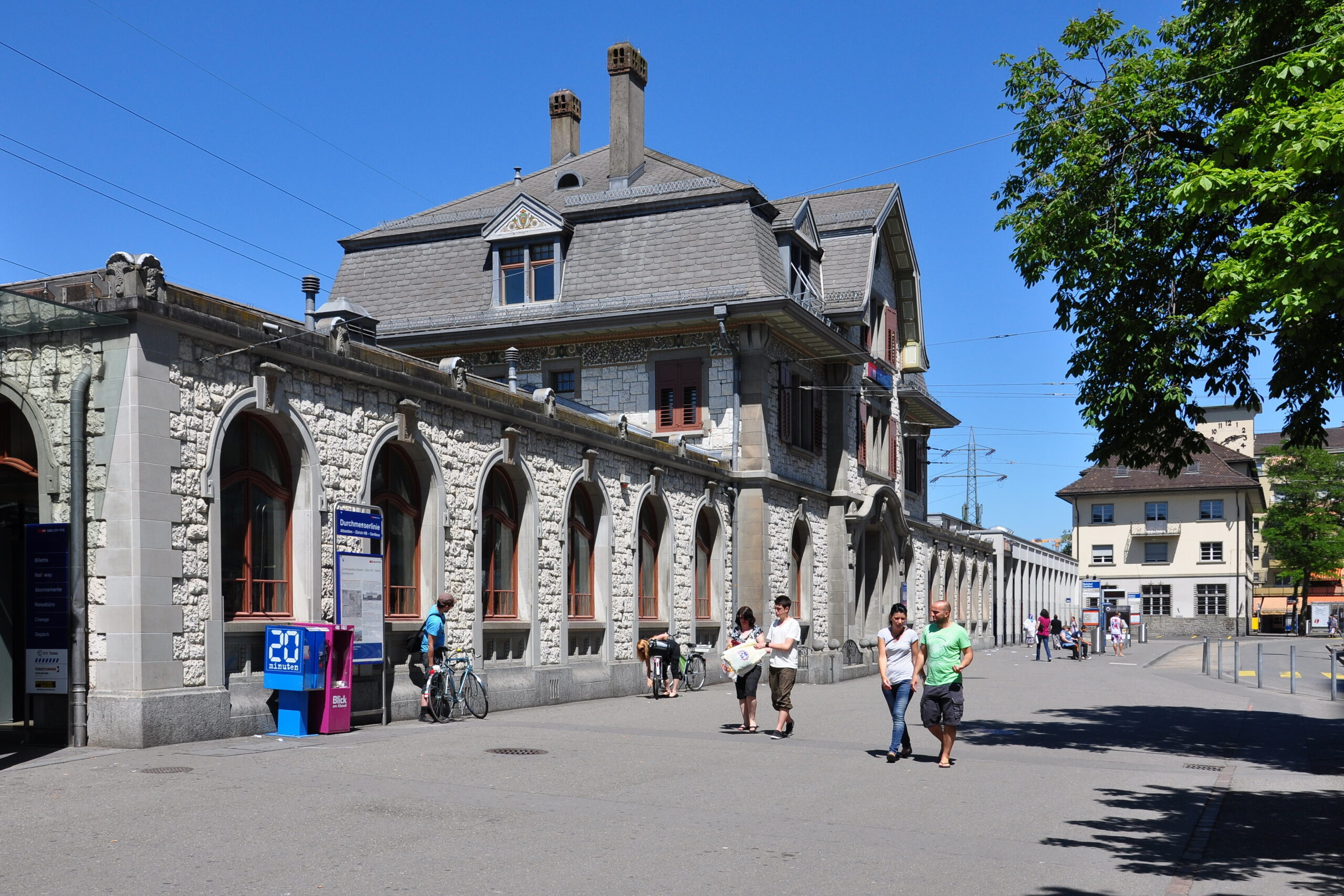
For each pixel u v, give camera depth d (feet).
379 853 27.20
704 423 94.12
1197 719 66.95
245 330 47.14
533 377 98.73
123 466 42.73
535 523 68.49
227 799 32.89
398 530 58.23
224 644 46.52
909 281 129.70
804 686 95.96
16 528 47.83
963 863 28.07
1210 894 25.59
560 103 120.78
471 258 102.53
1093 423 52.13
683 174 102.73
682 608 85.97
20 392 44.65
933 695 44.93
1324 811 35.83
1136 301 51.34
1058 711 70.95
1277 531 290.15
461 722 56.03
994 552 195.00
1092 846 30.53
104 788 34.32
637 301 94.48
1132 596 266.57
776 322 94.48
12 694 47.78
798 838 30.35
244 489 48.73
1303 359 48.49
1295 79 35.94
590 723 57.47
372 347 55.31
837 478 109.60
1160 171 49.85
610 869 26.40
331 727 48.32
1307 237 33.14
